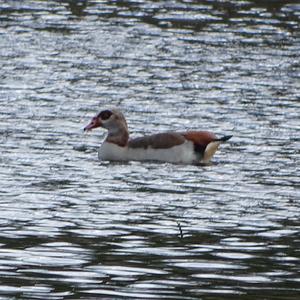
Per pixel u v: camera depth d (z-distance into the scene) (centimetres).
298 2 3769
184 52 3136
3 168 2028
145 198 1852
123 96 2659
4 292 1380
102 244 1592
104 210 1772
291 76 2905
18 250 1553
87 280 1436
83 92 2692
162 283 1431
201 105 2581
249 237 1641
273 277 1462
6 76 2830
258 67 2992
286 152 2197
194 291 1403
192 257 1540
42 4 3719
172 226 1689
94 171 2045
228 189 1922
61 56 3067
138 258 1533
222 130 2361
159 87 2752
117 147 2162
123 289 1405
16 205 1786
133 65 2981
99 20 3512
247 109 2545
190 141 2156
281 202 1841
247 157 2161
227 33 3366
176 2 3744
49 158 2125
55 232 1645
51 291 1391
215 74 2900
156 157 2161
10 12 3594
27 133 2311
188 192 1897
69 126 2386
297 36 3362
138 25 3450
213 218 1738
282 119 2461
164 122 2427
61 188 1905
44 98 2623
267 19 3550
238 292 1402
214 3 3747
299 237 1647
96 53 3109
